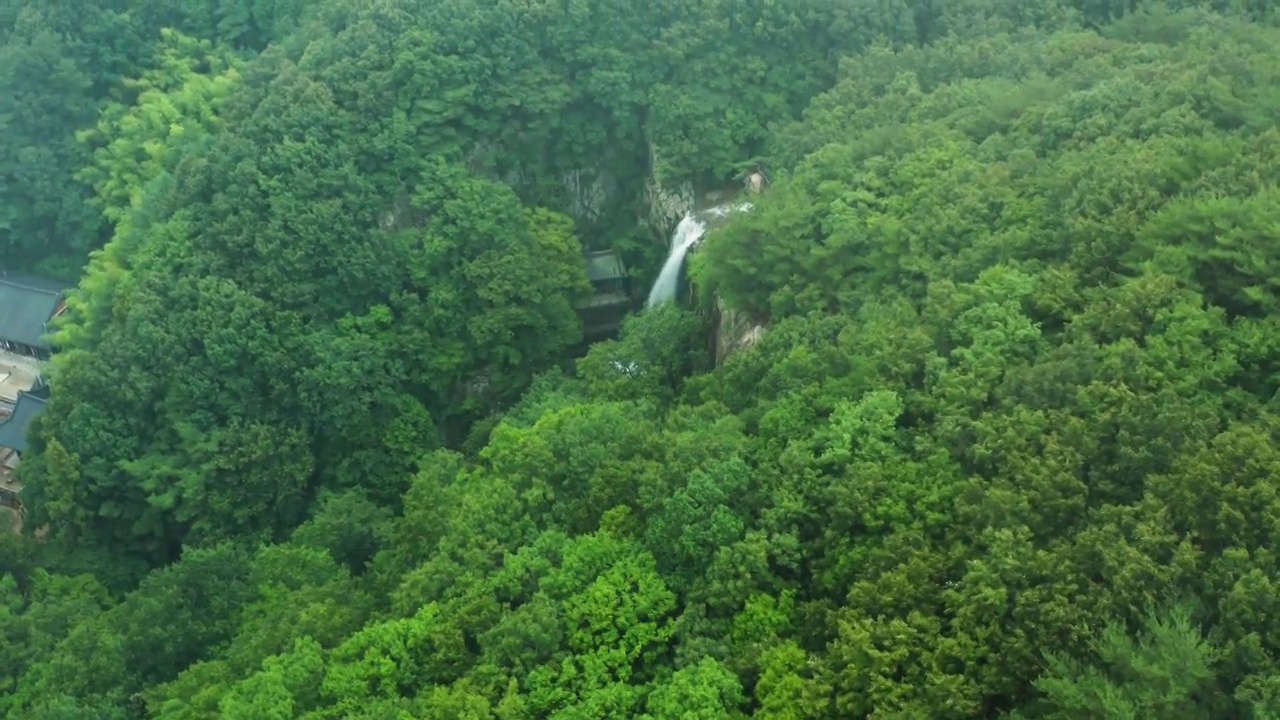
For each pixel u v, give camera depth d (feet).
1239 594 123.03
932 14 329.52
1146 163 198.18
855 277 224.12
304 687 161.48
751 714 146.51
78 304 300.40
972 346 177.37
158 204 301.84
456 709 147.43
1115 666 124.98
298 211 275.39
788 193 245.04
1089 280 185.26
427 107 301.43
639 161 336.90
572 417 201.77
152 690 180.24
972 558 145.79
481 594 166.09
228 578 209.46
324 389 258.57
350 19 322.75
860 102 288.10
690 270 262.26
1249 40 258.78
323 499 255.29
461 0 314.76
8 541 231.30
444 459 225.56
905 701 134.21
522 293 284.41
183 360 251.19
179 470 242.99
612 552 166.20
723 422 186.09
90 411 244.63
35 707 176.45
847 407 172.76
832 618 147.13
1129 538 137.08
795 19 321.52
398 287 284.41
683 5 322.55
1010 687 133.49
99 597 224.53
